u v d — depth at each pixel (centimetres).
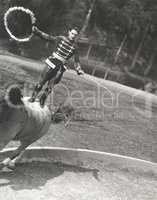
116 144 2955
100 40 8581
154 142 3294
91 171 2266
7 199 1653
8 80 3459
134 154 2838
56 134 2780
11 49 6456
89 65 7612
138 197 2052
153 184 2320
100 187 2056
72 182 2023
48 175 2030
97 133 3070
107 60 8356
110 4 8838
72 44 1859
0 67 3875
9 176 1884
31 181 1892
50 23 7369
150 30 9525
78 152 2383
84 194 1909
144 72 9125
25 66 4488
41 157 2248
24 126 1727
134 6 9344
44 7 7156
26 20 6819
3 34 6756
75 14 7856
